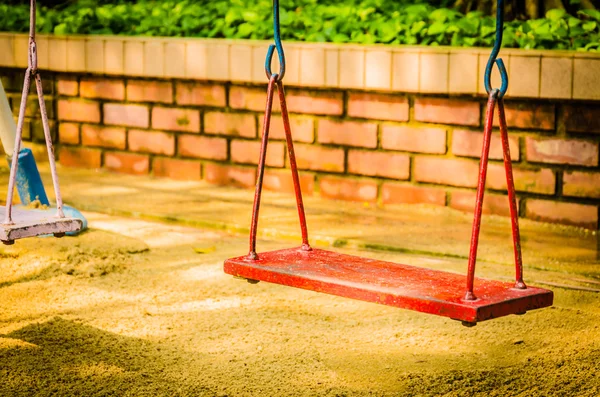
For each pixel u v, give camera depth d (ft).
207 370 18.11
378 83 31.40
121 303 22.15
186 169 36.50
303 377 17.75
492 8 36.42
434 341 19.70
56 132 39.58
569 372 17.84
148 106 37.01
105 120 38.19
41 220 18.53
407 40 32.86
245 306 21.99
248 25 35.96
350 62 31.81
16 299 22.33
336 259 18.66
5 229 17.75
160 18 38.86
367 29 34.32
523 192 29.91
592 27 31.35
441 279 17.02
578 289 23.07
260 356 18.84
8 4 48.37
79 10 42.04
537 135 29.40
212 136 35.65
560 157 29.14
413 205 31.91
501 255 26.11
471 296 15.43
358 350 19.20
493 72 29.40
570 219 29.22
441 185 31.35
